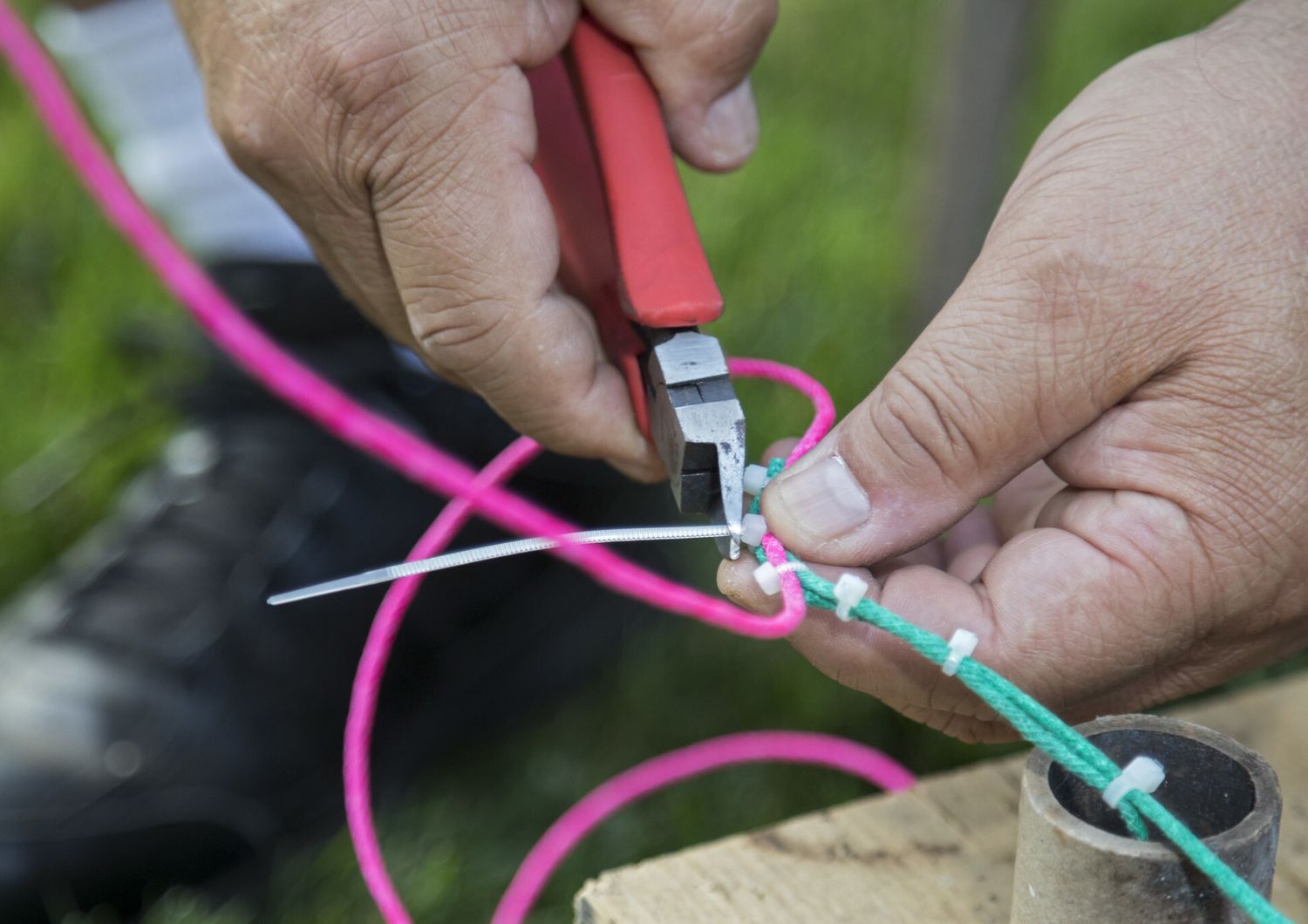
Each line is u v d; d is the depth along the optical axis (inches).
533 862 46.9
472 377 34.9
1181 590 28.4
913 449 28.0
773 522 29.0
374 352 53.7
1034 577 28.5
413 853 49.4
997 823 34.0
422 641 52.8
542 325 33.4
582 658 57.5
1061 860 23.7
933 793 35.1
